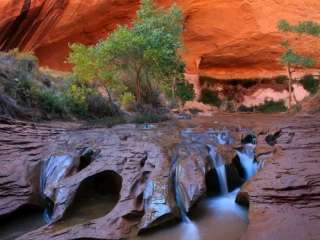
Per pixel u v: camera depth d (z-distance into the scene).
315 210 4.36
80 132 8.56
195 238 4.61
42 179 6.33
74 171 6.28
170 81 18.23
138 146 6.88
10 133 7.23
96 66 12.49
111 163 6.18
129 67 13.76
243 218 5.31
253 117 16.06
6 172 5.89
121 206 5.05
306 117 13.70
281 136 8.55
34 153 6.77
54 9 16.05
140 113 14.23
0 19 14.35
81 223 4.93
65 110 11.62
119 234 4.54
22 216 5.61
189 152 6.80
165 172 5.72
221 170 6.93
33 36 16.53
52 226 4.89
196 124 11.59
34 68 12.77
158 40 12.90
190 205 5.29
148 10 16.78
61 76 14.51
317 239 3.71
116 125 11.10
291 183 5.14
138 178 5.68
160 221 4.89
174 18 16.75
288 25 18.94
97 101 13.46
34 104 10.41
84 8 17.30
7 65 10.89
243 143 8.79
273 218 4.30
